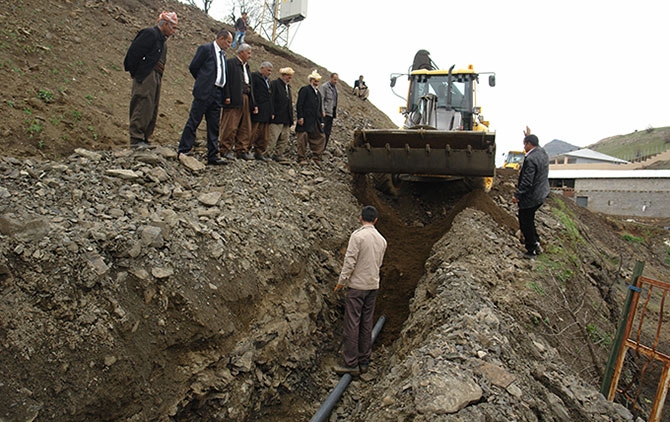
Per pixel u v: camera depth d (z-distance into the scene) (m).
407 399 3.07
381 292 6.13
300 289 5.30
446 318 4.07
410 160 7.04
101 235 3.76
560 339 4.80
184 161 5.73
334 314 5.69
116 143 6.14
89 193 4.34
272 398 4.39
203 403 3.83
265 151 7.19
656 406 4.25
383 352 5.45
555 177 30.39
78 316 3.33
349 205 7.29
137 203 4.52
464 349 3.47
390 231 7.19
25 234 3.44
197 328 3.89
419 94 9.06
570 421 3.23
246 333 4.38
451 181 7.97
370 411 3.33
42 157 5.16
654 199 27.84
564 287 5.78
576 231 8.68
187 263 4.14
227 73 6.19
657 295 10.48
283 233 5.45
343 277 4.86
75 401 3.09
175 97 8.78
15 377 2.92
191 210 4.87
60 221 3.78
